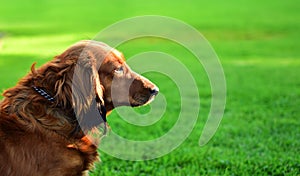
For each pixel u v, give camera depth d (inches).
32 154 170.9
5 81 458.3
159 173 251.8
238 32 880.9
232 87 475.2
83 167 182.1
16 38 805.2
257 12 1152.2
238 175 249.3
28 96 173.8
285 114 366.9
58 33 859.4
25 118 172.1
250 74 542.0
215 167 262.2
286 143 298.0
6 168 167.9
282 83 491.8
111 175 249.9
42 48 685.3
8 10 1247.5
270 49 716.0
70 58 174.9
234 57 653.9
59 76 173.2
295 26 936.9
